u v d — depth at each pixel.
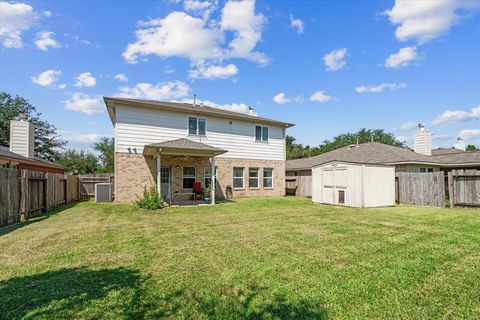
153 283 3.58
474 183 11.99
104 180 19.92
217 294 3.25
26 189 9.37
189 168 16.64
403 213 10.59
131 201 14.77
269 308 2.92
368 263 4.37
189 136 16.69
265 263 4.36
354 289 3.40
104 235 6.57
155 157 15.19
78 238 6.26
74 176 17.42
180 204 14.20
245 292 3.30
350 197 13.41
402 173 14.82
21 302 3.06
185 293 3.28
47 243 5.79
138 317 2.74
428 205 13.56
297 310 2.88
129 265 4.31
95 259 4.64
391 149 20.69
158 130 15.73
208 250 5.14
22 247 5.47
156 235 6.54
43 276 3.86
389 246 5.41
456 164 19.14
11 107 32.94
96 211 11.38
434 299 3.14
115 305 2.98
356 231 6.93
